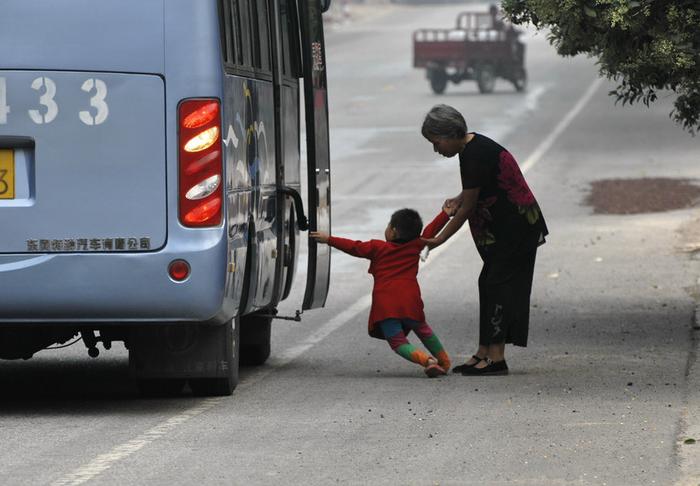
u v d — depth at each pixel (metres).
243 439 21.14
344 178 74.12
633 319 34.75
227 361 24.62
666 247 49.12
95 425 22.44
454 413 23.25
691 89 29.52
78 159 22.48
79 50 22.44
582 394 24.98
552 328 33.47
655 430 21.69
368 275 44.44
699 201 62.97
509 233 27.09
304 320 35.72
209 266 22.52
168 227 22.56
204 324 23.72
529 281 27.45
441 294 40.00
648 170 75.81
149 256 22.45
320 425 22.23
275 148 27.73
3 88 22.45
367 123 102.44
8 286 22.42
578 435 21.34
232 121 23.47
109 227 22.52
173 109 22.52
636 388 25.59
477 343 31.91
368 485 18.20
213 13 22.62
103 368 29.19
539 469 19.11
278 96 27.59
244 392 25.58
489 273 27.36
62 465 19.41
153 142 22.52
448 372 27.64
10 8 22.44
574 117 105.75
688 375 26.98
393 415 23.08
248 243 25.09
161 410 23.77
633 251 48.22
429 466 19.30
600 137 93.06
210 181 22.58
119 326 24.03
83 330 25.00
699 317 34.78
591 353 29.89
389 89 129.88
